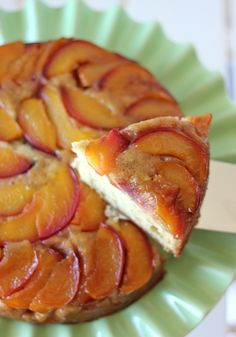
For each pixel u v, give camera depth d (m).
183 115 0.50
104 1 0.60
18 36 0.54
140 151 0.44
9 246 0.44
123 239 0.45
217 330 0.49
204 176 0.44
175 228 0.42
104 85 0.50
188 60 0.54
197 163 0.44
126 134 0.45
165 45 0.54
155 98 0.50
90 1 0.60
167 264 0.47
